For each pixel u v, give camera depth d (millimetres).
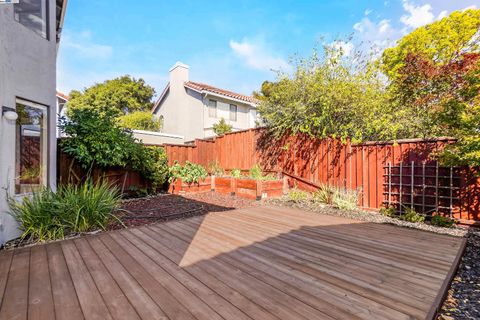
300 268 2699
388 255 3086
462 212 4605
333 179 6801
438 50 8914
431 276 2518
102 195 4551
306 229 4246
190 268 2691
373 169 5918
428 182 5016
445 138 4805
